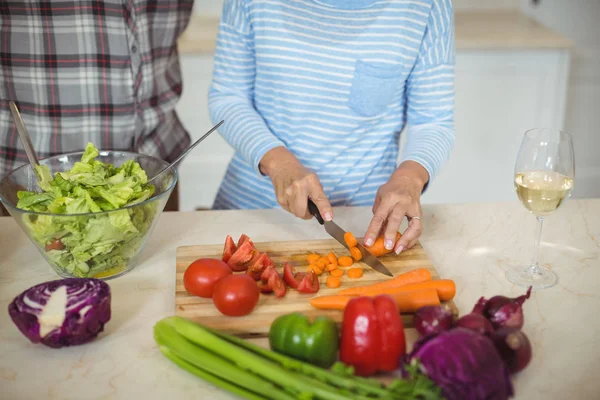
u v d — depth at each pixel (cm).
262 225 144
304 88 151
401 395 82
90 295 100
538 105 310
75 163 121
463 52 296
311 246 131
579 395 92
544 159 114
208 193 330
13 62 172
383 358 92
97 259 115
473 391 81
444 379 81
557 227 145
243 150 146
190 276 112
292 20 146
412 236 125
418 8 148
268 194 167
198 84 301
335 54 148
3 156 182
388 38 147
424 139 150
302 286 113
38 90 174
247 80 159
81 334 99
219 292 106
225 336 96
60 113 177
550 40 293
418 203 129
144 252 131
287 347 92
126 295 116
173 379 96
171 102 193
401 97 160
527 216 150
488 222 146
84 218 107
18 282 119
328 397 83
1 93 176
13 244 133
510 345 91
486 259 130
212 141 316
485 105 310
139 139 186
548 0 336
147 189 121
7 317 109
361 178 164
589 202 158
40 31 168
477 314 96
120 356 100
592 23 340
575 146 368
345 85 150
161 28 182
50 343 99
